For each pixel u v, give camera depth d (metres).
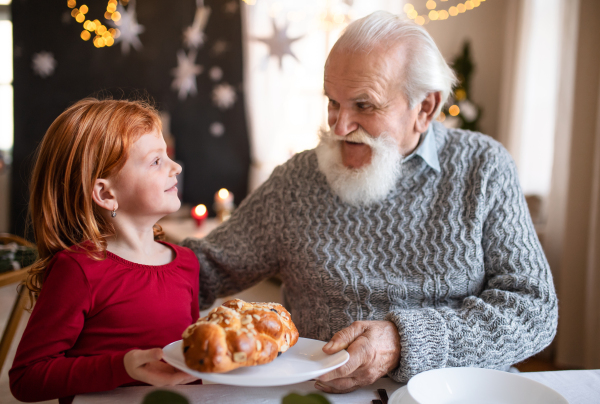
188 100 3.22
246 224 1.06
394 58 0.91
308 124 3.40
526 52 2.70
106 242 0.79
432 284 0.91
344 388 0.68
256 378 0.53
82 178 0.75
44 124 2.96
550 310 0.83
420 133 1.01
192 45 3.18
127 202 0.79
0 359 1.23
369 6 3.28
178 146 3.25
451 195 0.95
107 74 3.04
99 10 2.97
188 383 0.82
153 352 0.59
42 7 2.88
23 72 2.89
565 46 2.27
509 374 0.63
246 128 3.36
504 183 0.96
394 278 0.93
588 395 0.68
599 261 2.00
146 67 3.11
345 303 0.95
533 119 2.70
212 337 0.54
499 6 3.27
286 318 0.65
